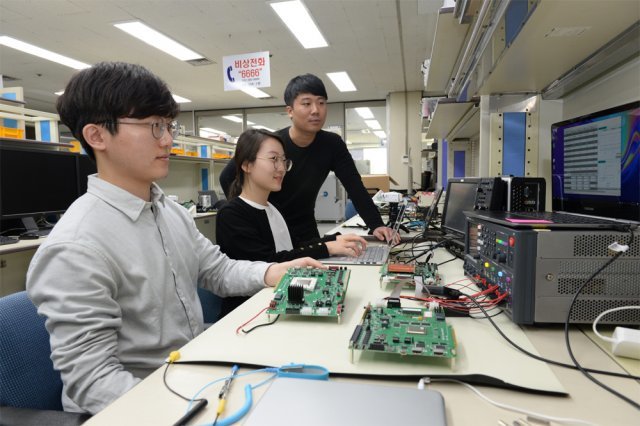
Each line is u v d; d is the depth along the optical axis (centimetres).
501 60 119
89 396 62
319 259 133
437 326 66
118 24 442
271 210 147
